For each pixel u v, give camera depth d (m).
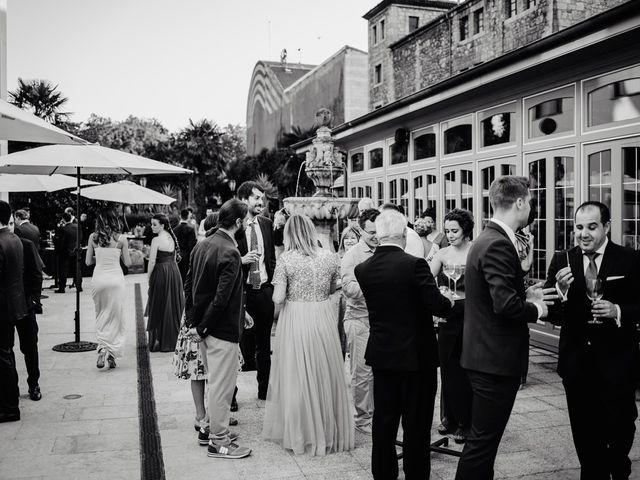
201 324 4.30
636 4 5.75
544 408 5.46
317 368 4.48
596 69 7.05
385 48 30.77
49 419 5.30
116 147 65.94
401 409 3.64
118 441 4.76
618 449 3.55
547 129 7.94
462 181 9.77
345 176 15.02
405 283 3.53
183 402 5.81
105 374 6.91
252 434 4.88
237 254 4.34
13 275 5.21
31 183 10.36
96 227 7.25
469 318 3.27
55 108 28.17
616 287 3.54
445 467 4.17
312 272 4.57
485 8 21.84
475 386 3.22
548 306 3.68
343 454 4.46
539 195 8.09
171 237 8.25
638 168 6.57
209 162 50.50
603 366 3.53
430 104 9.84
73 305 12.58
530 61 7.43
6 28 13.17
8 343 5.23
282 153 38.06
